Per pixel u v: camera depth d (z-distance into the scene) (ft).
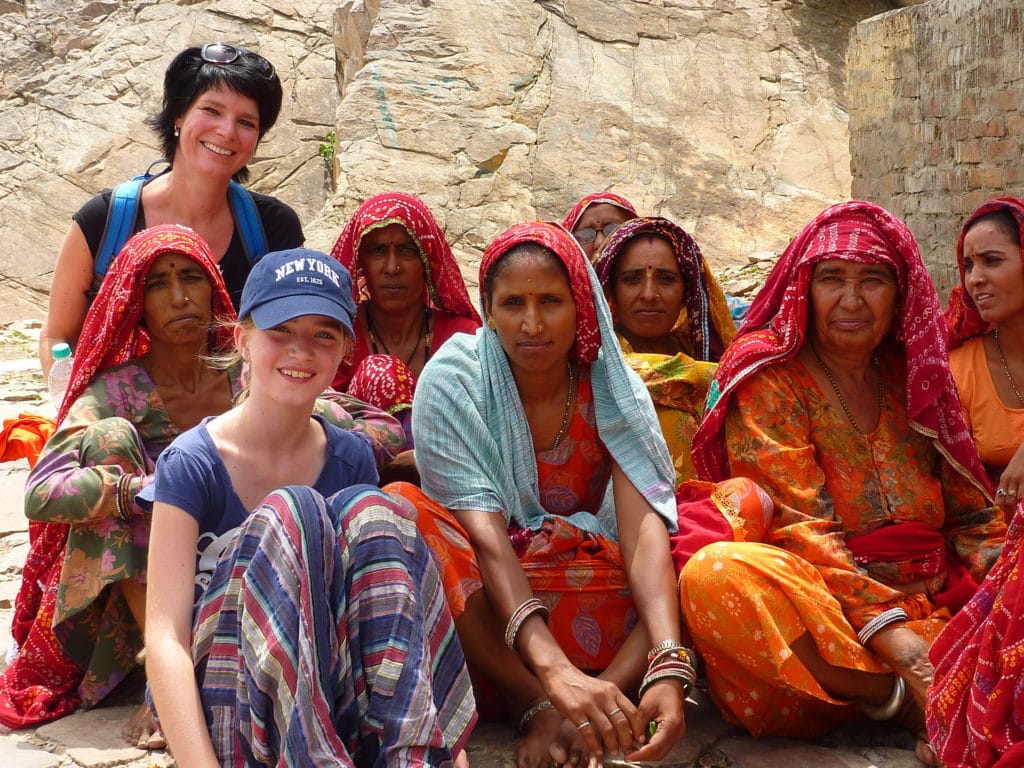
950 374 11.14
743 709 10.41
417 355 14.52
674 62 48.65
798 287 11.01
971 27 30.32
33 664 11.19
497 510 10.53
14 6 63.00
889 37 33.65
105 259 13.80
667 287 13.69
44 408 29.30
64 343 13.60
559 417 11.06
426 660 8.63
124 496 10.40
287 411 9.52
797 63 49.06
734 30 49.62
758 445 11.02
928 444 11.38
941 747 9.32
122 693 11.48
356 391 13.05
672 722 9.28
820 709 10.48
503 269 10.45
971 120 30.55
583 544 10.65
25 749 10.29
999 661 8.86
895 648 10.06
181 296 11.25
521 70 47.73
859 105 35.40
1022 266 12.46
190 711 8.43
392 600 8.60
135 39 59.21
